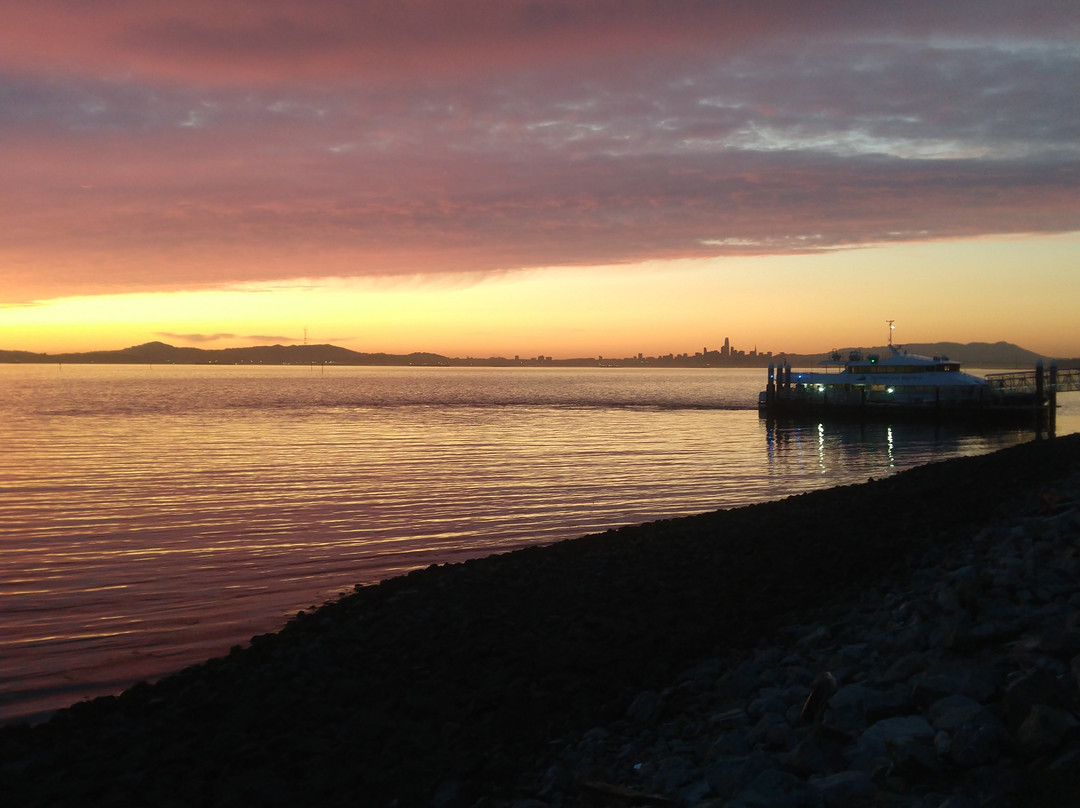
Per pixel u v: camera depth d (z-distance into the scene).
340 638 14.16
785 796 5.68
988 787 5.21
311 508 34.78
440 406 129.75
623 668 10.87
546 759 8.15
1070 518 13.01
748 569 16.38
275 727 9.94
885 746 6.05
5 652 15.85
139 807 8.04
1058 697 5.97
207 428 83.50
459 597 16.48
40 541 27.53
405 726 9.42
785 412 92.75
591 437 73.56
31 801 8.39
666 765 7.21
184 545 26.91
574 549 21.03
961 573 11.66
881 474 47.78
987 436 75.00
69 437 72.44
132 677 14.49
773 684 9.10
